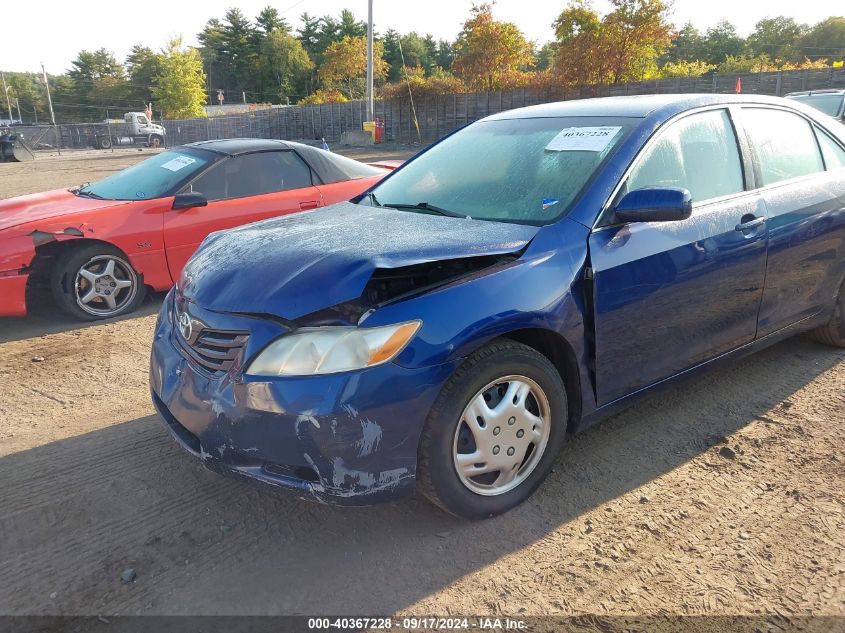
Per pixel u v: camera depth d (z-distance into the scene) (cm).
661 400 365
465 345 233
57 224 513
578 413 282
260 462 235
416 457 234
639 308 285
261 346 229
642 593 223
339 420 218
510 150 338
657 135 308
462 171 342
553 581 229
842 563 235
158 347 281
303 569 239
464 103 3309
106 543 256
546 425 268
